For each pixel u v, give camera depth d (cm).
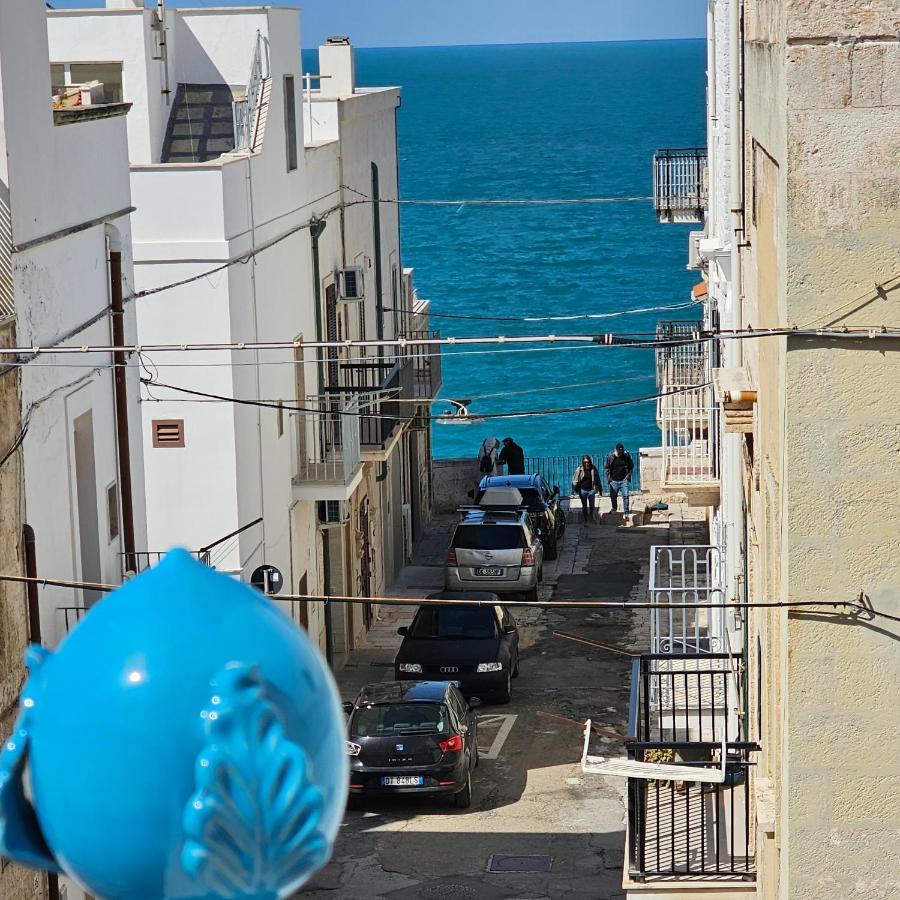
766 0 2488
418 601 2573
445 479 10606
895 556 2039
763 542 2711
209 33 6438
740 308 3697
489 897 4172
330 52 7869
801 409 2025
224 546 5128
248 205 5331
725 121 5006
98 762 364
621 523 9962
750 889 2892
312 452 6294
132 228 5025
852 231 1981
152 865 363
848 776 2089
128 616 380
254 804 363
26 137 3142
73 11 6191
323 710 385
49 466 3284
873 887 2106
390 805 4912
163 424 5109
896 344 1998
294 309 6078
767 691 2677
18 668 3003
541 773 5225
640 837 2944
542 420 18062
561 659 6788
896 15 1939
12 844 375
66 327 3434
